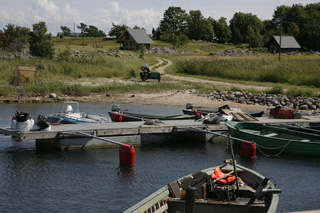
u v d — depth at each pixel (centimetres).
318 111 3316
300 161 1841
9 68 4556
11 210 1201
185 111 2819
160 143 2211
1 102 3503
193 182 1071
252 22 17850
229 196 1066
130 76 5266
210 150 2039
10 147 1981
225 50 12475
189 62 6500
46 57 6075
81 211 1202
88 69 5128
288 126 2362
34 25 6266
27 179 1488
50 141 1936
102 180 1494
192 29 17575
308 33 13438
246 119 2480
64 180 1486
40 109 3147
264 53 11638
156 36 15625
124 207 1239
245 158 1886
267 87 4562
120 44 12206
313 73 4812
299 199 1345
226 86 4625
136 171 1625
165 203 1012
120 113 2752
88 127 2067
